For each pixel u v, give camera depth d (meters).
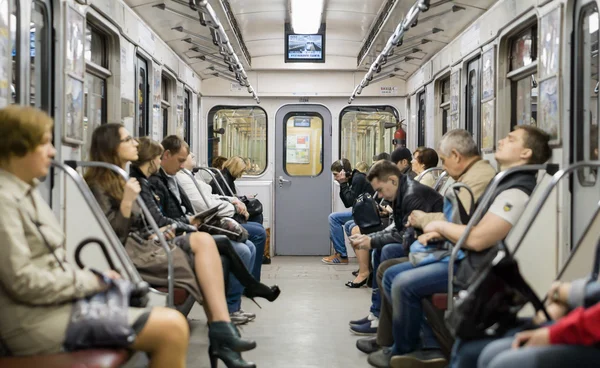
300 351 4.78
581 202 4.02
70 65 4.34
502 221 3.40
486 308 2.63
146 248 3.82
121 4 5.56
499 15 5.40
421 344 3.99
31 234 2.46
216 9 6.23
